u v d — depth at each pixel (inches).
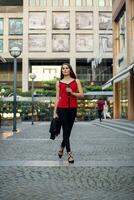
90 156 374.3
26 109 1814.7
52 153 402.0
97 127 1038.4
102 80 3388.3
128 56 1232.8
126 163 325.7
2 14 3501.5
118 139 590.9
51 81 2957.7
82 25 3444.9
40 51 3432.6
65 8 3437.5
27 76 3432.6
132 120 1214.9
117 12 1439.5
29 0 3447.3
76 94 334.3
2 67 3646.7
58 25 3440.0
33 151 421.1
